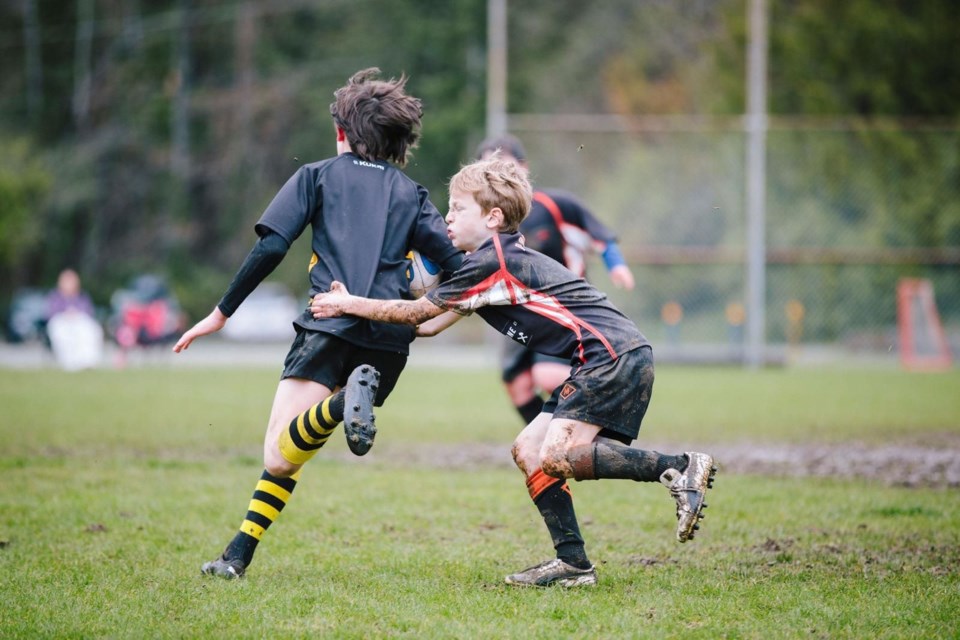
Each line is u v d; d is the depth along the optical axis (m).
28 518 19.28
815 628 12.64
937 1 97.81
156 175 129.12
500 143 22.97
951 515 20.44
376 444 31.06
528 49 119.19
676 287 81.44
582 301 14.38
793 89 98.81
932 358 71.25
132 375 56.69
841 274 83.00
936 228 81.69
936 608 13.53
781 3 99.44
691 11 111.00
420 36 122.12
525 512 20.58
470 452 29.72
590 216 24.64
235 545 15.20
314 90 126.38
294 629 12.50
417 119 15.59
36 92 133.12
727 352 65.94
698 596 14.20
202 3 131.38
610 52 115.94
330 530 18.73
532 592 14.38
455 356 83.44
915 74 98.19
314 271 14.90
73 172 124.31
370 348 14.68
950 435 33.34
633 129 65.12
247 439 31.28
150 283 72.31
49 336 68.12
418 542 17.83
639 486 23.98
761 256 63.66
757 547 17.59
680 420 36.88
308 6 131.50
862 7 98.00
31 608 13.31
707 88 105.44
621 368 14.02
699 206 78.38
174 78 129.88
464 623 12.81
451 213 15.02
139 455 27.84
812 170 83.44
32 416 35.97
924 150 81.94
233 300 14.62
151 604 13.53
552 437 14.00
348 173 15.16
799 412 39.50
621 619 12.96
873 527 19.27
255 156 127.88
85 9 131.88
